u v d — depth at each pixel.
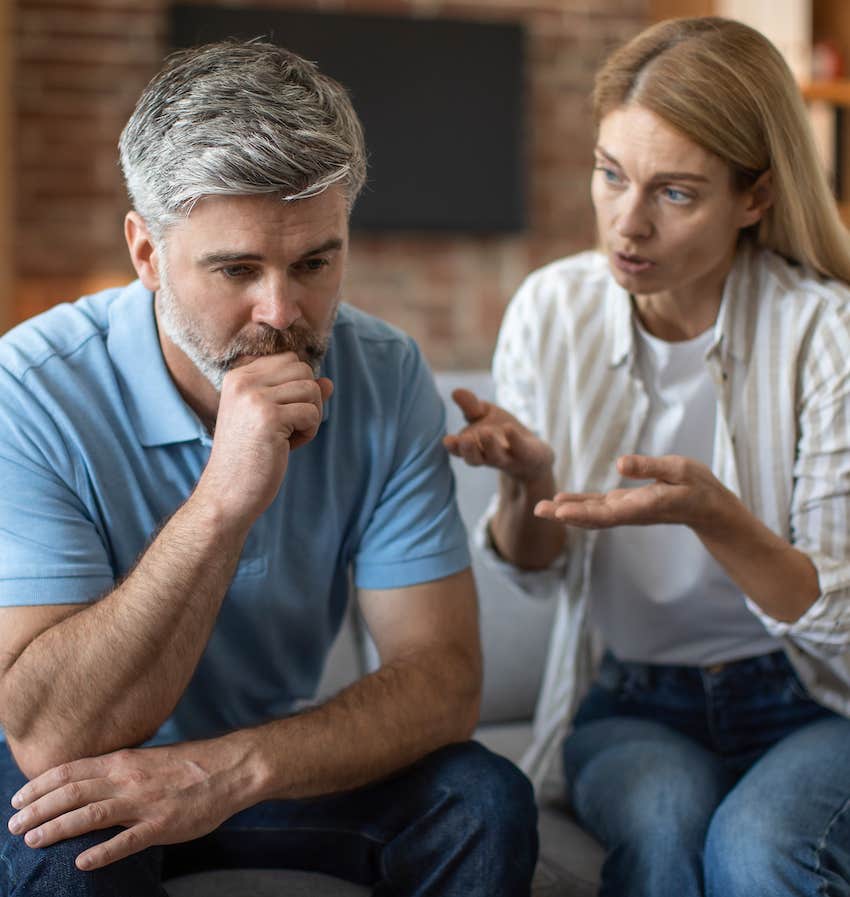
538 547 1.56
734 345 1.52
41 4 4.82
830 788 1.33
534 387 1.64
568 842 1.50
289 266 1.19
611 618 1.58
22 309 4.89
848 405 1.45
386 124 5.18
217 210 1.16
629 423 1.57
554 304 1.63
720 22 1.40
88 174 4.90
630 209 1.37
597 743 1.52
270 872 1.36
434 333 5.36
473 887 1.23
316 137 1.16
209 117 1.15
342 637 1.78
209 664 1.36
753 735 1.53
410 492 1.41
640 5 5.40
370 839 1.32
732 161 1.37
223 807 1.17
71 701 1.17
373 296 5.30
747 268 1.54
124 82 4.91
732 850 1.29
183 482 1.32
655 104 1.34
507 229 5.33
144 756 1.17
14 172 4.83
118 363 1.31
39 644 1.17
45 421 1.26
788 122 1.40
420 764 1.30
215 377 1.24
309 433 1.22
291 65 1.20
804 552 1.42
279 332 1.21
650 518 1.29
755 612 1.44
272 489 1.19
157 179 1.18
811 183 1.46
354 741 1.23
